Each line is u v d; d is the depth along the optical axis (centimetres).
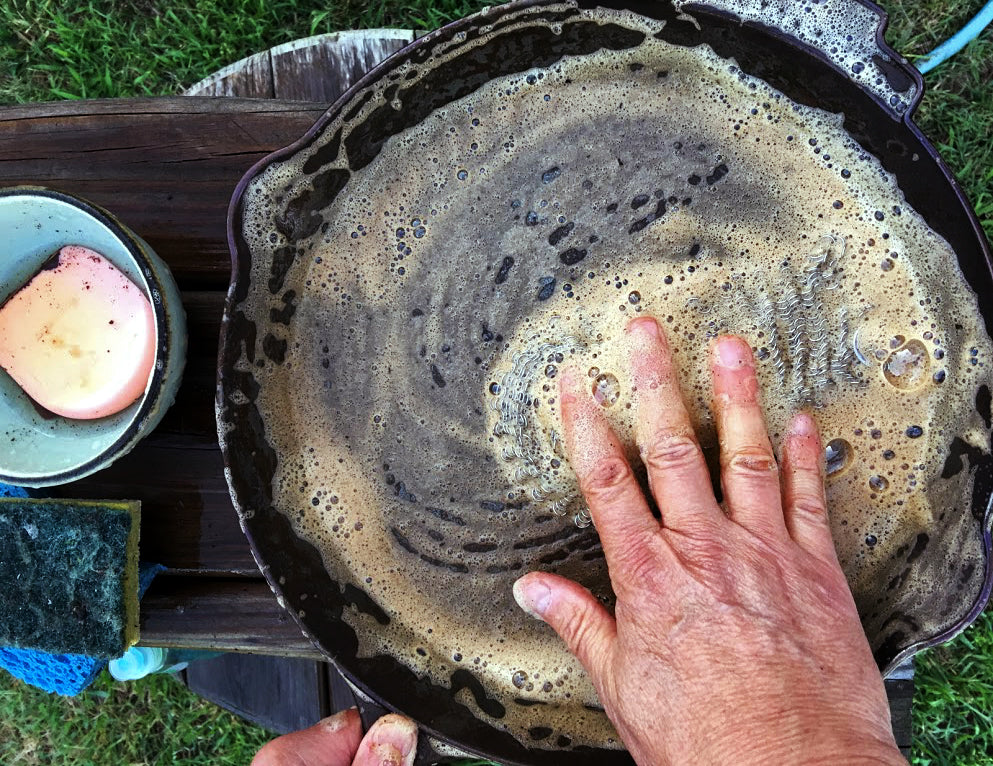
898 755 28
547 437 38
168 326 33
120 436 33
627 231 38
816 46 34
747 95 37
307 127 39
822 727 28
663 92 38
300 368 38
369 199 38
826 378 37
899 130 35
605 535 33
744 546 32
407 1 53
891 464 37
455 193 38
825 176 37
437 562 38
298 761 36
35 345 37
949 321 36
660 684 31
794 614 31
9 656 40
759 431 34
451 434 38
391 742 36
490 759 34
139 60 54
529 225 38
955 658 52
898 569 37
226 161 39
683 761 30
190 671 50
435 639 38
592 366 37
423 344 38
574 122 38
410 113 37
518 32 35
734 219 38
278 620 40
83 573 36
